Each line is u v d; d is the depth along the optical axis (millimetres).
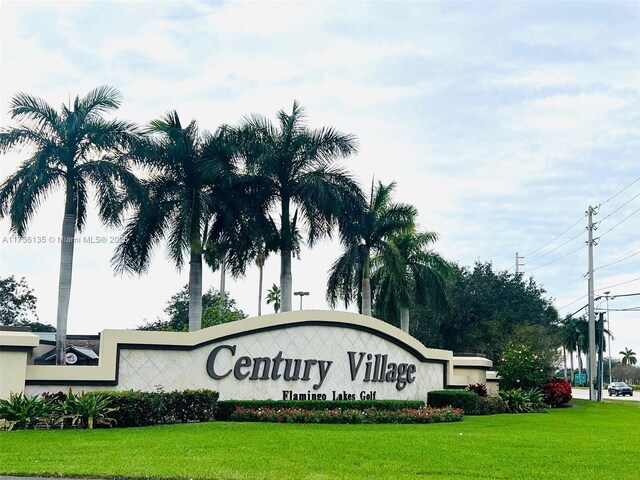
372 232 37219
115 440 16375
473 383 35406
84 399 19453
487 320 53812
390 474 12742
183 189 30156
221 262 34344
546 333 46781
